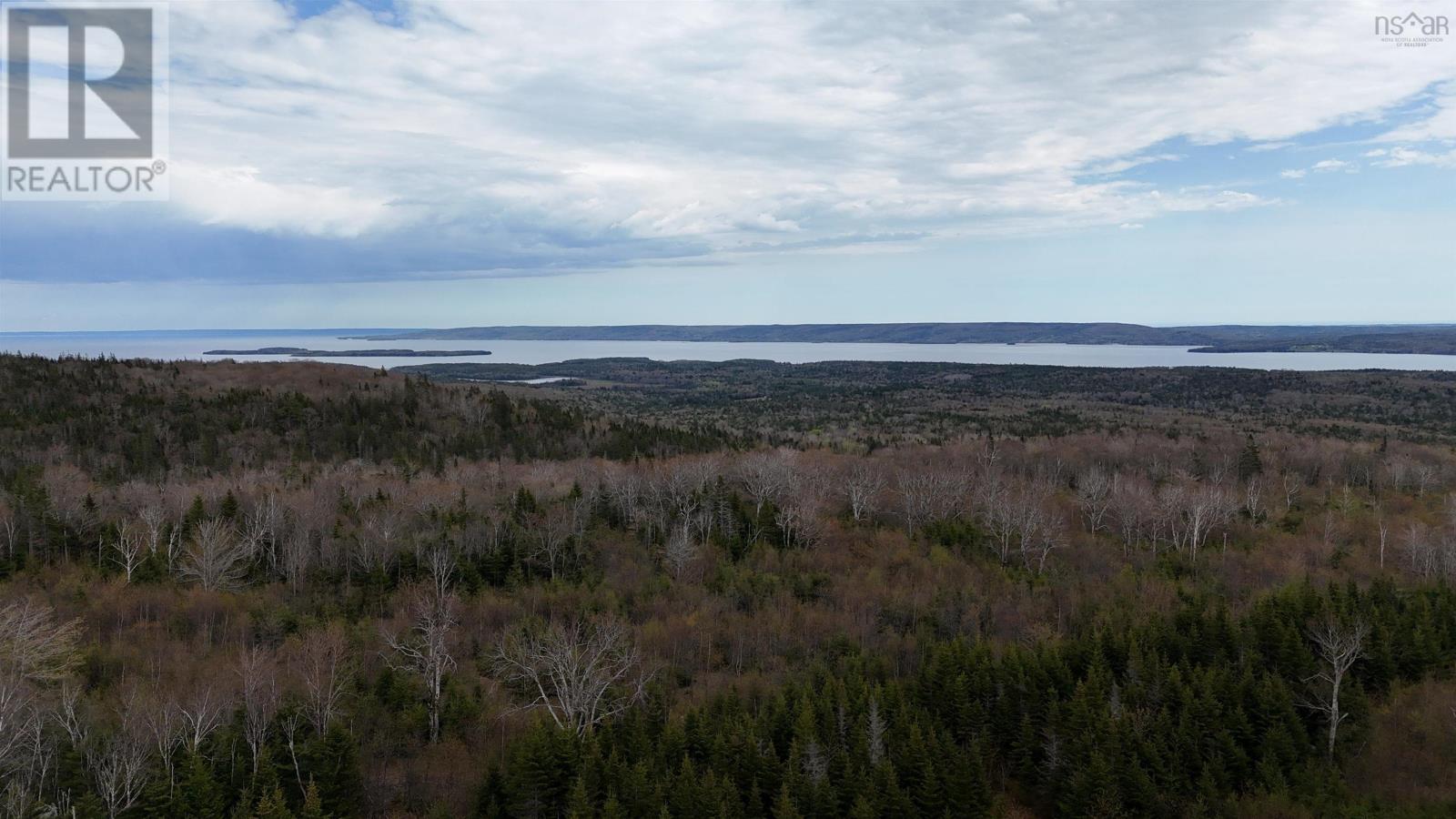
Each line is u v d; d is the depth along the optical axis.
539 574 86.19
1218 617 65.19
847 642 70.25
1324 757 55.50
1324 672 59.22
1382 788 53.41
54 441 117.94
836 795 49.97
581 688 56.66
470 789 52.66
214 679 57.56
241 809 45.53
